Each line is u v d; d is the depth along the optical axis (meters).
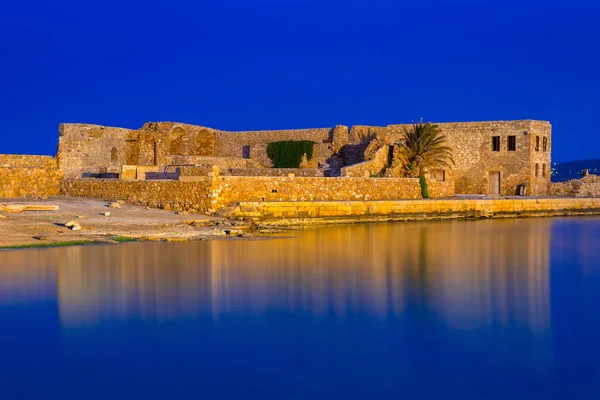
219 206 50.50
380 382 16.80
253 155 79.56
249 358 18.33
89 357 18.34
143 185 53.72
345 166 68.12
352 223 55.03
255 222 50.41
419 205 58.84
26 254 33.81
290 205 52.12
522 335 20.50
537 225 56.06
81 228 41.91
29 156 61.41
